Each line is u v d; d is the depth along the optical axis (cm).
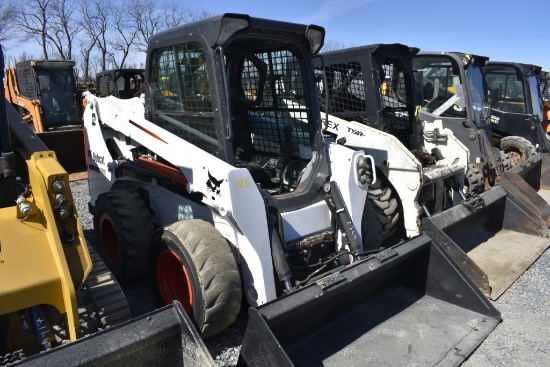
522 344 344
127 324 215
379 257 324
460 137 682
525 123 910
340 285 292
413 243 353
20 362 188
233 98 460
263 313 254
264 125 449
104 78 945
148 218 425
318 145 392
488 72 953
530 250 480
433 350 311
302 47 381
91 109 514
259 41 397
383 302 358
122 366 213
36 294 239
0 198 284
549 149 916
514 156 901
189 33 359
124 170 486
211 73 344
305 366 292
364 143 533
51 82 1084
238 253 337
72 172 927
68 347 199
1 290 230
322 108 593
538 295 418
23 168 308
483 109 759
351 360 299
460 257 398
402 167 507
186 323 222
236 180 317
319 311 308
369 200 480
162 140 386
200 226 333
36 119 1059
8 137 281
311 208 376
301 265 361
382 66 559
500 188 520
